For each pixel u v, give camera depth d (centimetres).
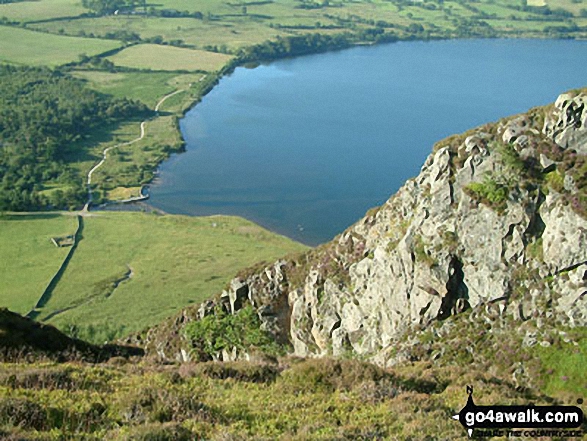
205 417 2945
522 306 6100
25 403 2698
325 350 7425
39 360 4125
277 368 4097
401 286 6794
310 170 19262
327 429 2878
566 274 5997
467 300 6438
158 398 3067
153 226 15950
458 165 6781
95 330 10956
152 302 12112
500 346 5962
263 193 17888
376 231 7512
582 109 6431
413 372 4259
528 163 6519
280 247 14700
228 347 7912
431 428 2958
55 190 18275
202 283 12900
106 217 16562
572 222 6012
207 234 15438
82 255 14338
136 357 5075
